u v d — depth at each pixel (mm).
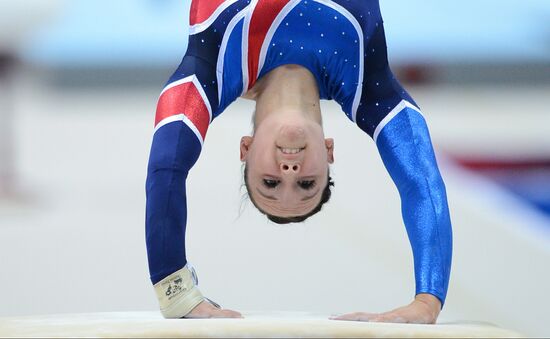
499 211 32594
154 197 15586
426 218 16109
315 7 16969
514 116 47156
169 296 15531
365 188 35500
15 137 40875
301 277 25234
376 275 25516
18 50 40625
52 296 23672
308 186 16062
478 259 26859
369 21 17328
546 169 39125
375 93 17344
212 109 16750
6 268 26328
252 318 14977
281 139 15648
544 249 28000
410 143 16734
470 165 39594
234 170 38312
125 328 13438
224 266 26266
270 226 30781
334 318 15180
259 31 16828
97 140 43844
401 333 13312
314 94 16875
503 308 22609
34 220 31844
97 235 29797
